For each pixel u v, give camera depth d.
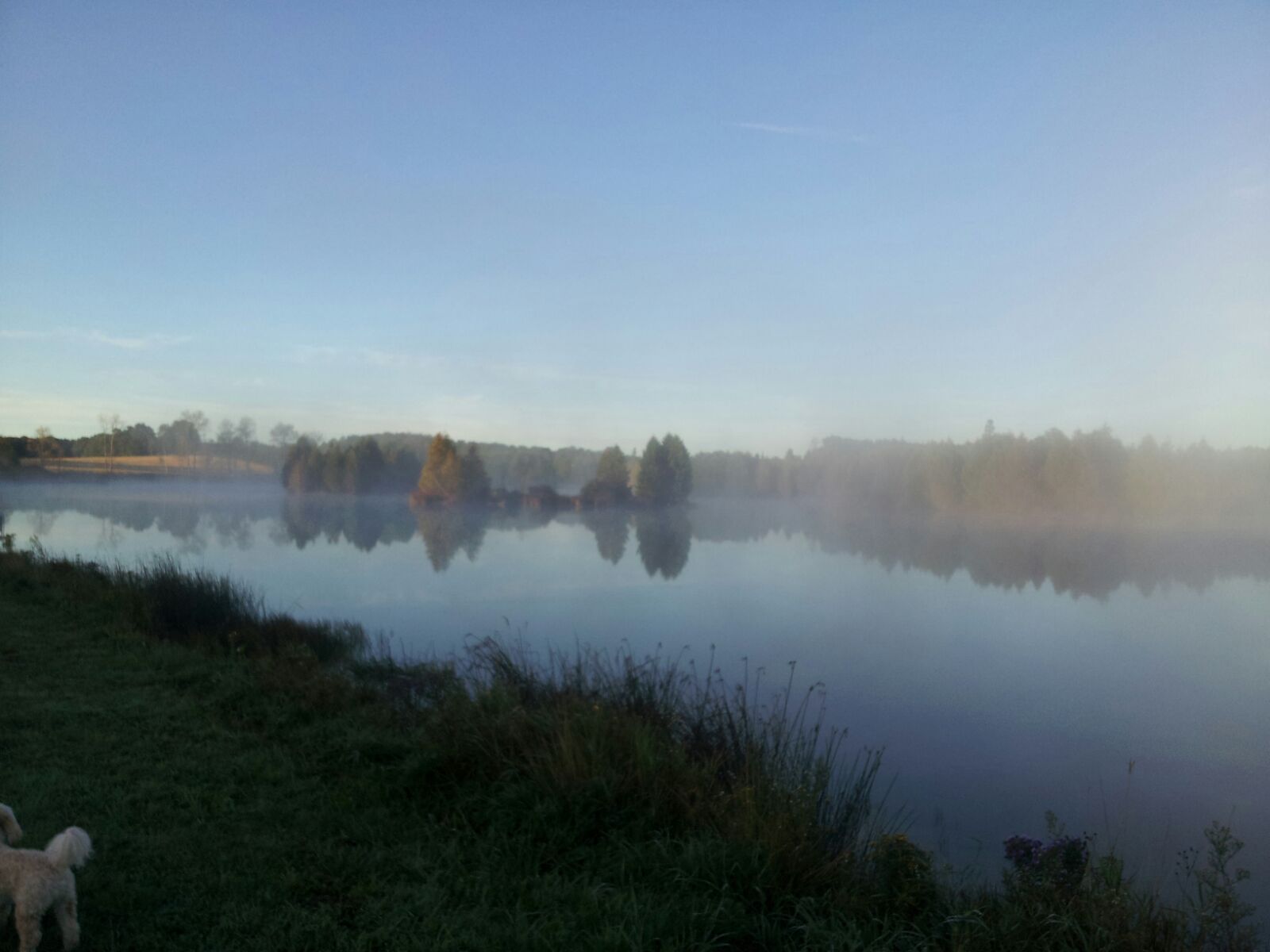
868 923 4.82
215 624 13.73
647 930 4.36
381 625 18.75
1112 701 14.62
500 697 8.03
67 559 19.38
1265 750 11.80
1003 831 8.78
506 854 5.51
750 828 5.54
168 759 6.79
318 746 7.61
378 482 76.88
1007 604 26.08
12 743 6.89
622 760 6.56
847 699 14.18
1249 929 5.21
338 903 4.61
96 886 4.55
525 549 39.44
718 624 20.67
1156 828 9.10
